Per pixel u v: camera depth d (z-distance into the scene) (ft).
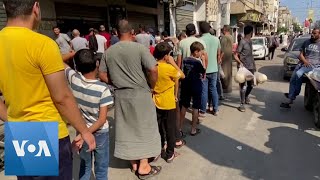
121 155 13.10
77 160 14.82
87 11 40.63
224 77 27.61
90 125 10.51
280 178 12.80
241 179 12.77
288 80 36.32
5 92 6.75
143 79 12.73
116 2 45.32
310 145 16.12
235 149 15.81
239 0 107.65
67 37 30.04
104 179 11.39
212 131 18.54
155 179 12.99
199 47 16.83
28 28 6.68
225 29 26.58
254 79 22.97
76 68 10.44
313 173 13.16
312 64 21.93
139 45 12.40
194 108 17.52
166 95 13.97
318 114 18.53
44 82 6.57
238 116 21.45
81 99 10.37
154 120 13.23
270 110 22.88
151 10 56.39
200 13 76.64
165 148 15.16
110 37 36.60
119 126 13.16
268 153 15.24
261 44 63.00
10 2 6.45
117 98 13.00
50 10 34.22
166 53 14.03
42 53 6.36
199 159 14.75
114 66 12.60
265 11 178.29
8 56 6.44
